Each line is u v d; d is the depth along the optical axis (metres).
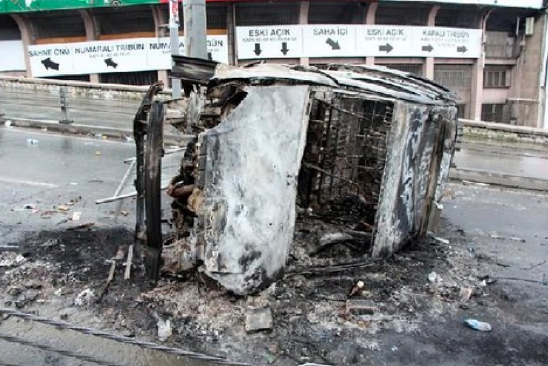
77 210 6.34
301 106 3.84
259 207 3.81
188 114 4.07
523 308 4.29
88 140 11.24
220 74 3.93
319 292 4.21
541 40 26.44
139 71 24.56
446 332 3.83
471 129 14.96
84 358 2.92
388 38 24.39
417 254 5.23
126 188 7.32
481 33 26.05
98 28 24.94
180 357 3.38
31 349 3.42
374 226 4.46
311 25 23.66
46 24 25.44
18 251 4.99
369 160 5.22
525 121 27.42
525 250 5.75
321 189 5.25
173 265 4.21
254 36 23.48
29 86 18.20
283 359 3.38
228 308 3.89
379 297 4.23
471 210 7.39
